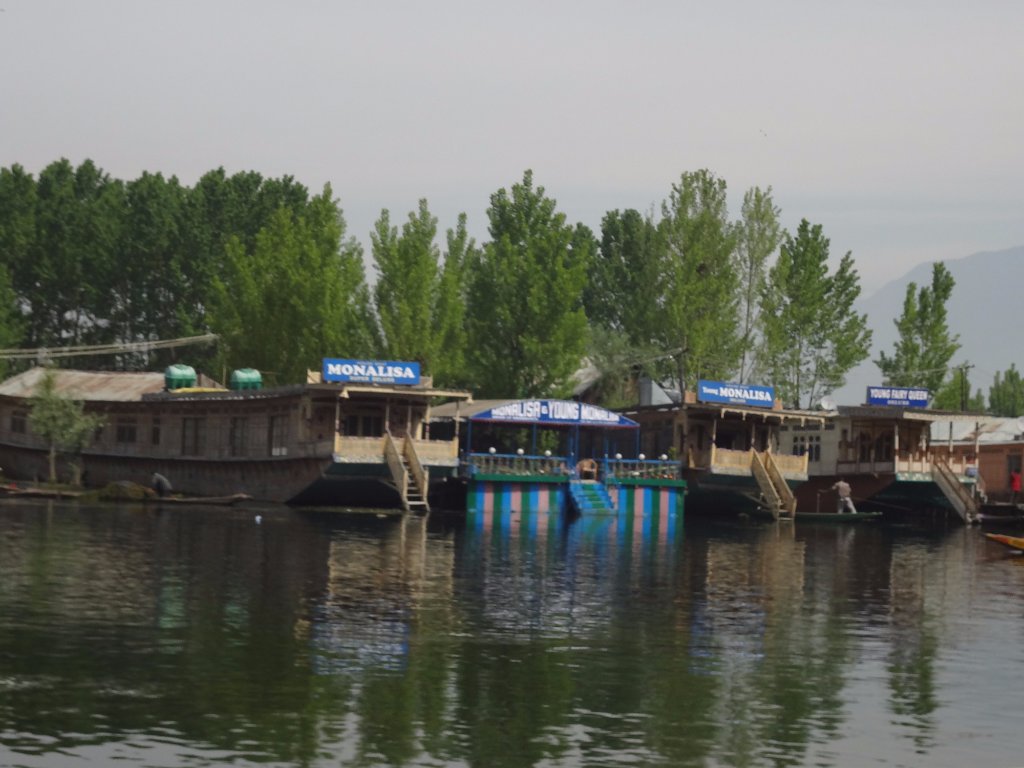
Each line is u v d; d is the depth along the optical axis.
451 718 30.95
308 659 36.19
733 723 31.38
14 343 136.25
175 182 163.75
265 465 93.00
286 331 115.81
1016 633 44.41
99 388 111.81
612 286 154.00
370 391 87.00
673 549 71.62
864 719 32.12
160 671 34.19
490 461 94.00
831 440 110.38
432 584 51.50
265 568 54.09
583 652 38.56
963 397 129.88
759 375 129.38
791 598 51.69
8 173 154.75
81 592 45.53
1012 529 99.94
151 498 92.00
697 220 124.00
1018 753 29.77
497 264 119.94
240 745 28.39
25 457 111.31
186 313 143.50
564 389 115.62
